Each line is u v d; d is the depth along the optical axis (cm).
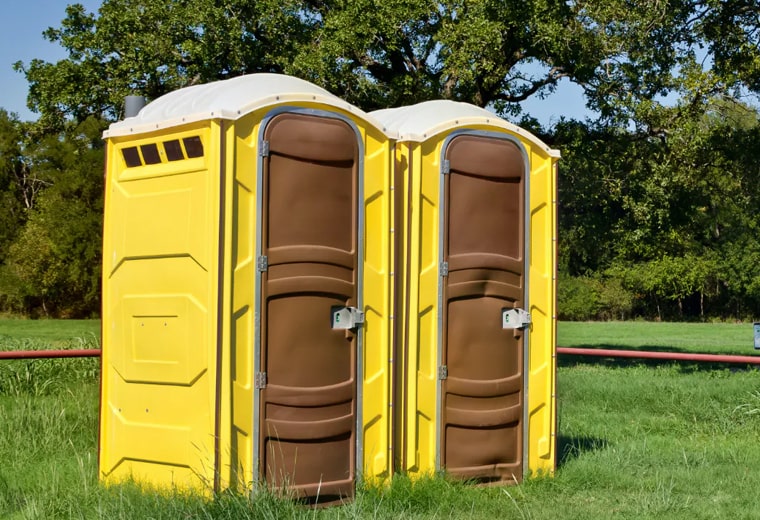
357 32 1817
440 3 1909
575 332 4072
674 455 902
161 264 649
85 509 611
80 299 5200
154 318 651
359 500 645
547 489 745
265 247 634
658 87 2084
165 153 652
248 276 627
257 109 632
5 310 5288
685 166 2177
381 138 691
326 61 1811
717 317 6003
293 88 669
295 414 643
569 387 1472
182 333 633
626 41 2006
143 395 658
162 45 1900
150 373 650
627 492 750
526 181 771
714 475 814
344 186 667
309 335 649
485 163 749
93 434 905
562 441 971
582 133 2105
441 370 730
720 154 2162
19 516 616
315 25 1998
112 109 2092
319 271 652
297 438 642
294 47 1859
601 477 790
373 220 686
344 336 668
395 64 2047
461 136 744
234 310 620
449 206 738
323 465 654
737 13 1975
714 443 991
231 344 618
